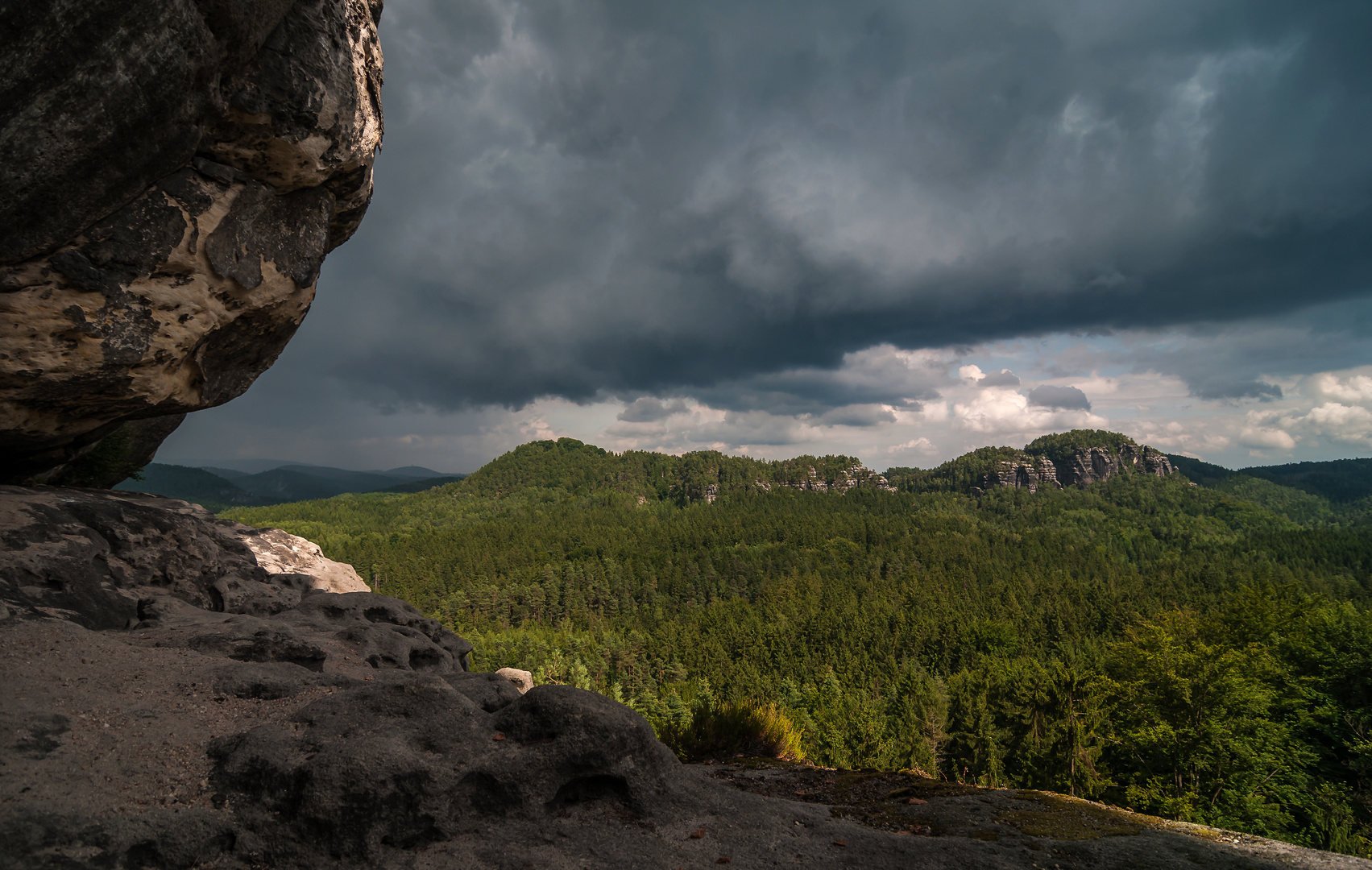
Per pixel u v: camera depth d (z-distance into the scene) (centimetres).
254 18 597
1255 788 2320
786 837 382
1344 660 2783
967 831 425
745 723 809
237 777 350
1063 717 2991
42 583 607
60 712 367
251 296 775
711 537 17338
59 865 267
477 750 402
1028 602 9625
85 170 554
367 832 329
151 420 1287
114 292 637
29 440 754
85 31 493
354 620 839
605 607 12188
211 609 819
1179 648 2533
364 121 795
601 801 397
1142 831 429
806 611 9894
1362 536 15862
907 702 4419
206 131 650
